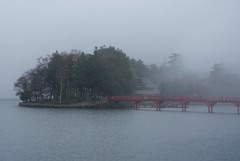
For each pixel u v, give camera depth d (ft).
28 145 180.14
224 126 267.39
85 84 475.72
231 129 249.34
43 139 198.80
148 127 256.32
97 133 222.89
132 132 228.63
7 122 286.05
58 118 318.65
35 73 530.68
